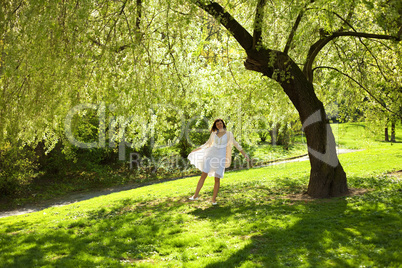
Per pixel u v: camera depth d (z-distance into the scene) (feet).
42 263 17.20
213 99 38.83
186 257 17.57
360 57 37.17
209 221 24.43
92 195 60.18
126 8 23.97
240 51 34.96
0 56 21.97
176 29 24.58
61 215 32.71
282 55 28.12
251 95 36.35
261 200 30.09
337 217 21.93
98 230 24.48
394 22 21.84
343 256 15.49
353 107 41.22
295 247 17.47
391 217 20.43
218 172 29.91
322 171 29.25
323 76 39.93
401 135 137.90
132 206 34.53
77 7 22.38
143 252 18.89
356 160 62.69
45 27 20.86
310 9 24.36
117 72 23.53
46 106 23.25
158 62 27.14
